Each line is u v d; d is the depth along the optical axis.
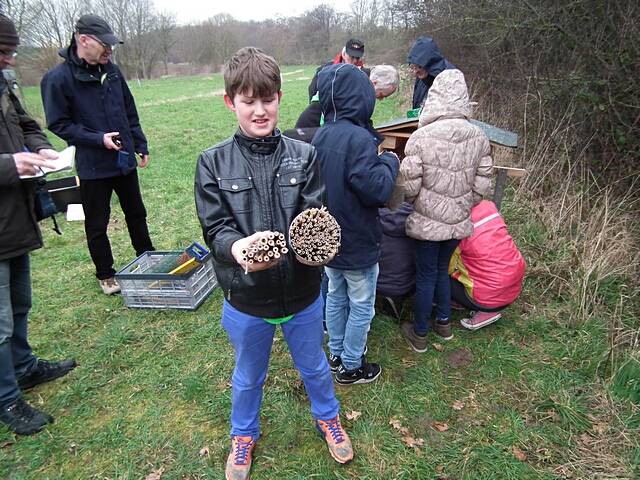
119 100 3.21
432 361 2.66
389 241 2.74
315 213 1.44
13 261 2.25
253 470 2.04
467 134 2.29
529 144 5.05
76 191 5.12
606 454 2.06
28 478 2.04
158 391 2.51
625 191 3.81
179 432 2.25
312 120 3.39
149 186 6.12
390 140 3.56
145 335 2.98
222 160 1.62
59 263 4.02
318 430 2.18
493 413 2.30
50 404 2.44
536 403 2.35
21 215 2.14
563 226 3.81
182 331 3.01
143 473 2.05
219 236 1.54
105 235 3.40
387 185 1.99
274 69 1.53
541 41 4.61
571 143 4.35
